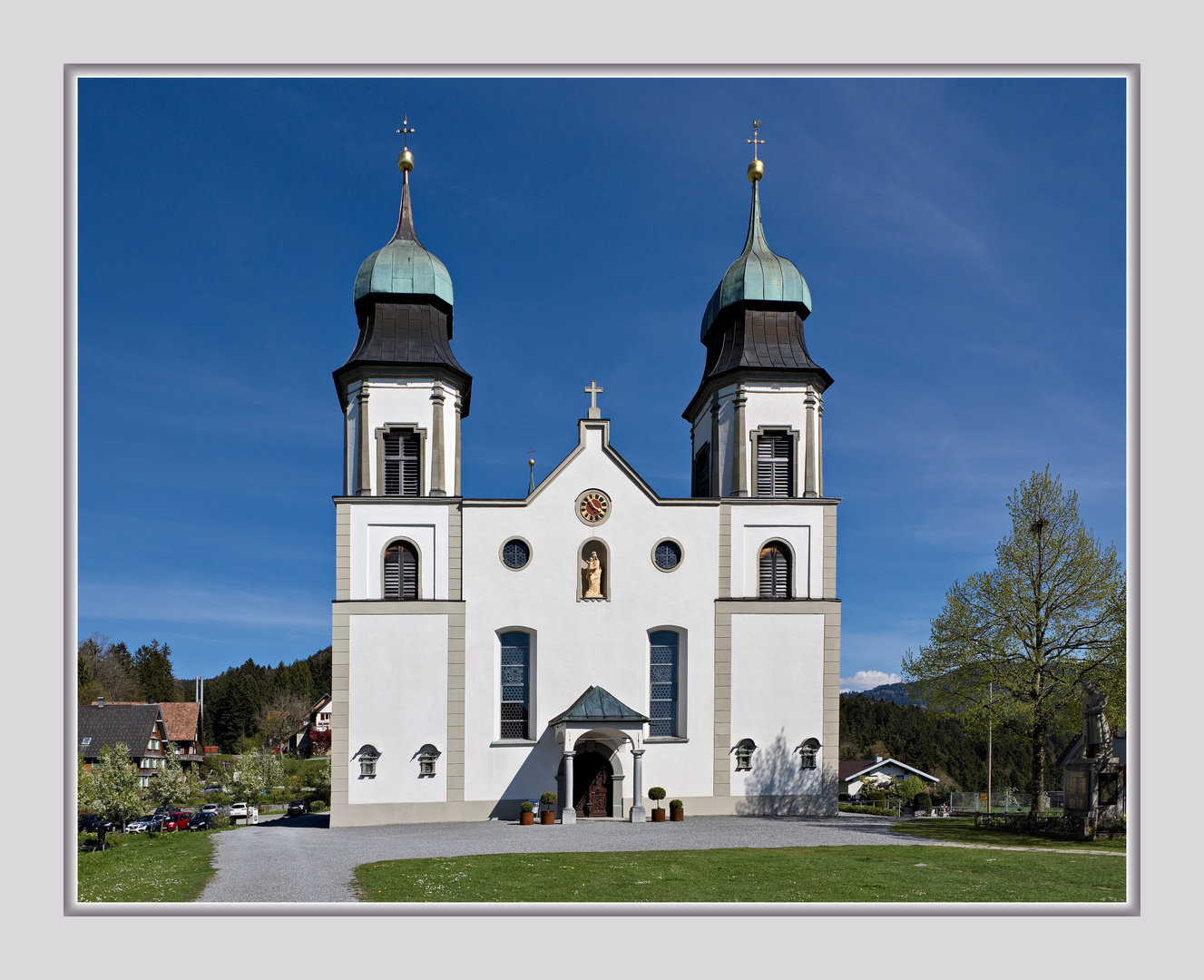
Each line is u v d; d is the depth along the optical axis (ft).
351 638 120.06
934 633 124.98
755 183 144.36
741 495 130.21
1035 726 116.67
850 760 316.81
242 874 76.18
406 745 119.03
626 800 119.14
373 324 130.62
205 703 421.59
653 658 126.00
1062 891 68.90
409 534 123.24
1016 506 122.31
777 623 126.82
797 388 133.28
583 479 126.52
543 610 123.34
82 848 126.62
